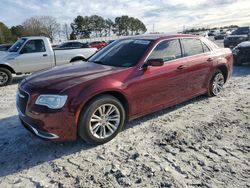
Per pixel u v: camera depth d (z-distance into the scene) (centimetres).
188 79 515
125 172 322
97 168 333
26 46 927
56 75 405
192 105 558
